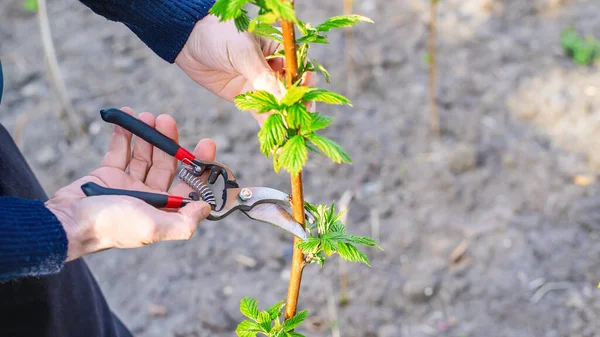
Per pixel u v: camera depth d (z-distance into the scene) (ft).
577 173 9.15
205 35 4.46
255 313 3.79
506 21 11.69
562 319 7.63
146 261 8.62
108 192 3.76
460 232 8.53
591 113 9.94
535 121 9.94
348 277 8.16
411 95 10.41
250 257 8.56
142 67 11.32
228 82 4.86
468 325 7.68
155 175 4.41
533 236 8.45
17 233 3.30
